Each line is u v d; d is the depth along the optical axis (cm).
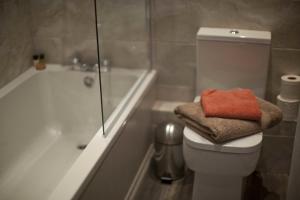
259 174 238
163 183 229
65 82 242
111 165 175
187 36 237
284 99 221
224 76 223
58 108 248
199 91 231
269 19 221
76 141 238
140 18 225
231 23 227
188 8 229
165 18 236
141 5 224
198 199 201
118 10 197
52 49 253
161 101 260
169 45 242
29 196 193
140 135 224
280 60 228
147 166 241
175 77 251
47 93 248
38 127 240
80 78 237
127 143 198
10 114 215
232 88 225
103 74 174
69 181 143
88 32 242
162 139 227
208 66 223
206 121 180
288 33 221
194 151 182
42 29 248
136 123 213
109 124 180
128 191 207
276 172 241
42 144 236
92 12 236
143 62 238
